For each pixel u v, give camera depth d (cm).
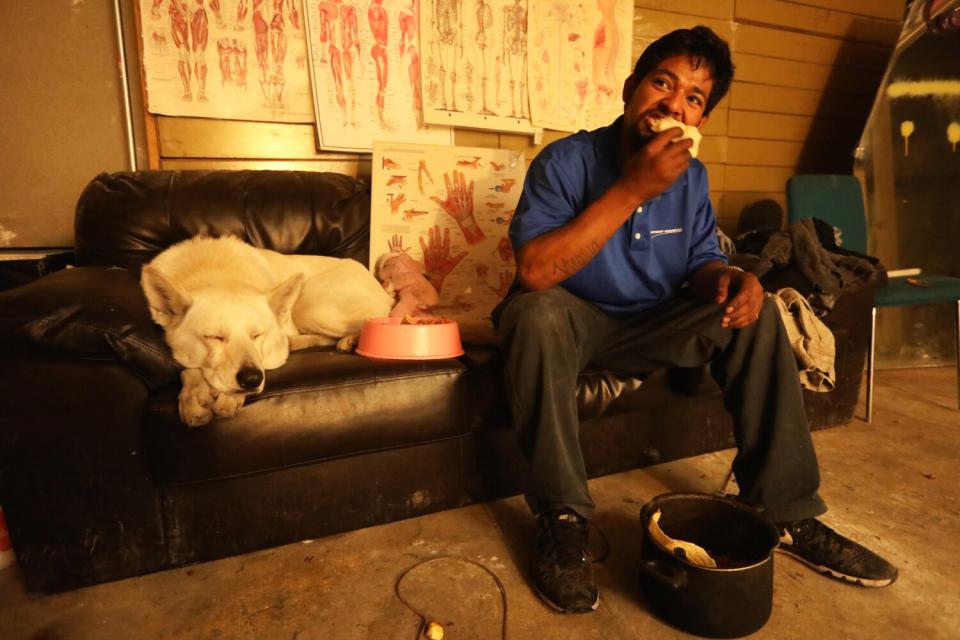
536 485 131
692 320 146
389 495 156
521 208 150
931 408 258
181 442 128
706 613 108
